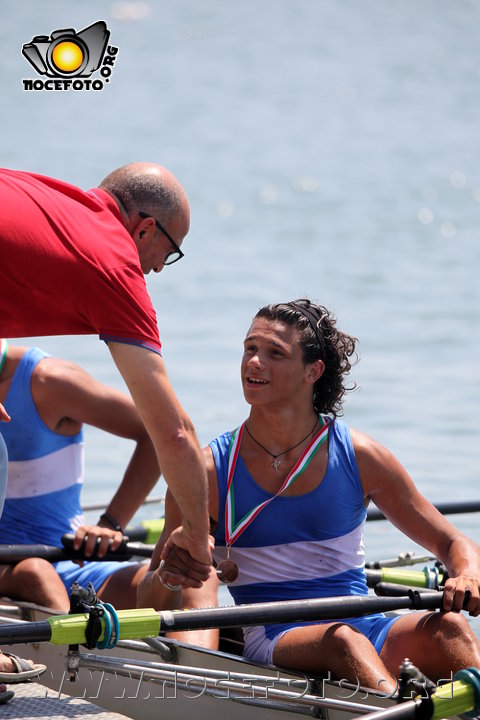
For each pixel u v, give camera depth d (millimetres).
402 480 14875
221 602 20328
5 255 12078
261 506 14531
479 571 14023
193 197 99062
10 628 11688
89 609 12047
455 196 102500
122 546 17531
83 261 12297
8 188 12359
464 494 26891
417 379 39406
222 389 37188
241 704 13266
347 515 14750
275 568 14664
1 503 13688
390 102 196375
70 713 13531
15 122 166000
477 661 12953
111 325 12430
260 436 14695
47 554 17047
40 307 12477
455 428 33219
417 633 13531
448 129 163875
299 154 137000
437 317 50531
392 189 107062
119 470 30016
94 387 17906
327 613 13164
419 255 69438
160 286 57312
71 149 136125
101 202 13305
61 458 18109
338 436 14820
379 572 17359
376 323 49281
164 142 146250
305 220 86188
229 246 72438
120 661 13734
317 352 14641
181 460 12633
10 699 14000
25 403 17547
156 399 12484
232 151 139125
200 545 13148
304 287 57781
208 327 47781
